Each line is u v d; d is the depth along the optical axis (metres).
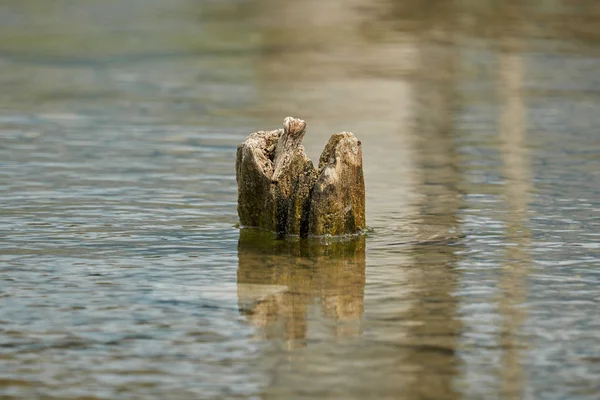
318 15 45.22
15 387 8.90
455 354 9.58
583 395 8.70
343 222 13.74
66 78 31.95
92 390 8.86
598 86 28.81
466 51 35.66
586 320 10.45
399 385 8.91
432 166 18.92
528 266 12.35
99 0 57.25
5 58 36.62
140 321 10.47
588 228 14.20
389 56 35.00
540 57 34.25
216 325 10.34
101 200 16.06
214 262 12.55
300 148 13.93
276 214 13.91
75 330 10.23
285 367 9.30
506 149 20.50
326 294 11.29
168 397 8.71
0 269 12.28
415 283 11.69
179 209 15.48
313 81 30.56
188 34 42.22
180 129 23.17
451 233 13.98
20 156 19.84
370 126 23.50
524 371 9.19
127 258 12.77
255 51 37.22
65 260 12.68
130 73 32.97
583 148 20.50
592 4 46.53
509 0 47.84
